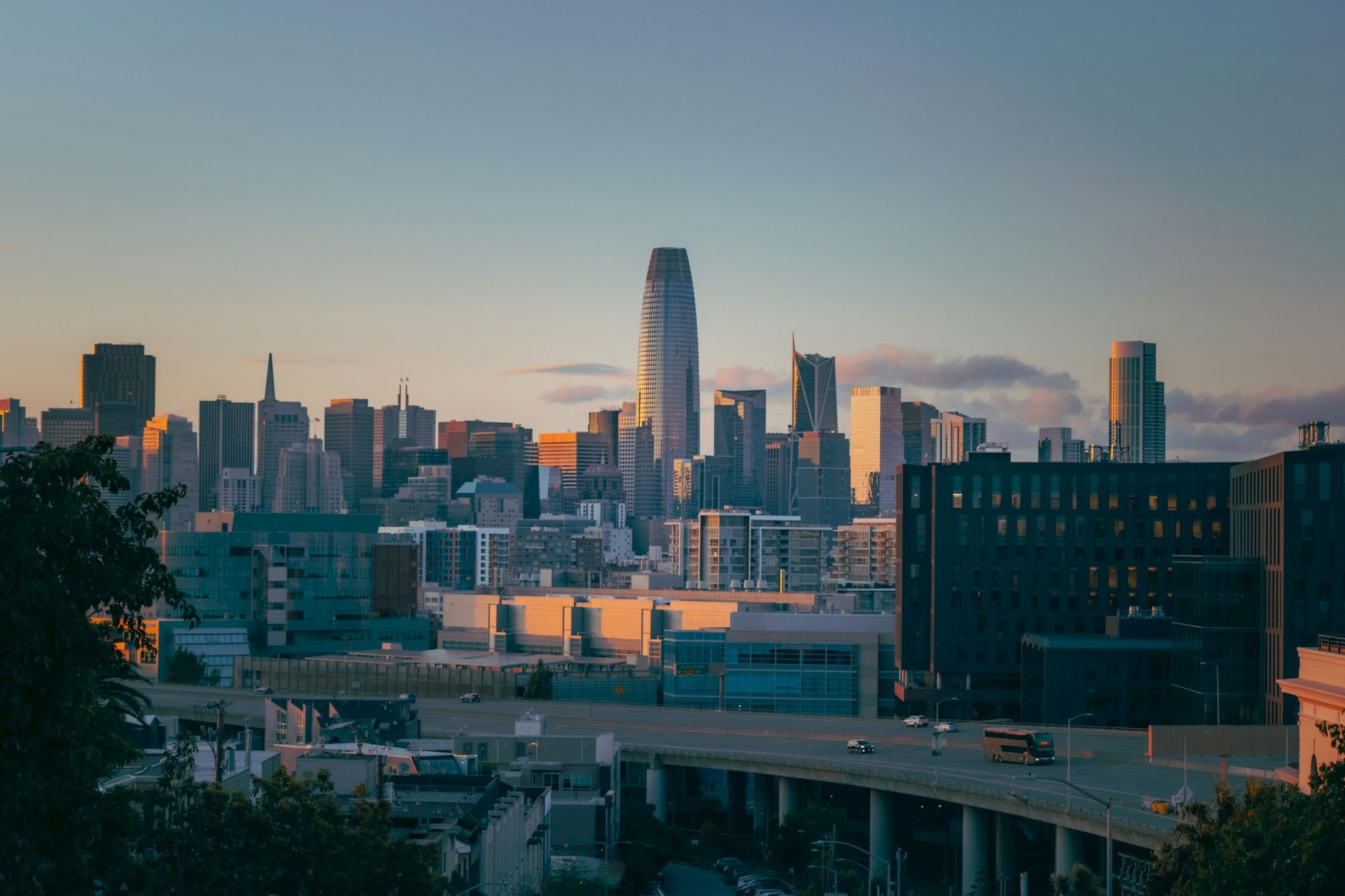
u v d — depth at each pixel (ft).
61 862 233.76
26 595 197.06
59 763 218.38
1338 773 296.51
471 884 438.40
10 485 210.59
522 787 636.89
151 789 359.87
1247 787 396.78
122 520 221.46
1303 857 283.18
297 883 342.64
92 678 262.06
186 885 329.52
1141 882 580.71
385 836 371.76
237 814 343.05
